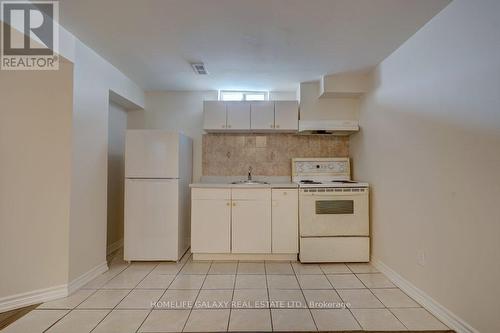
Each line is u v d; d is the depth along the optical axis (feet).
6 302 6.58
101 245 8.88
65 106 7.27
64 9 6.17
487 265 5.04
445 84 6.10
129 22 6.76
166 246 9.91
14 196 6.81
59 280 7.20
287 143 12.30
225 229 10.14
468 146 5.46
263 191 10.15
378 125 9.39
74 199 7.46
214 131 11.98
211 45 8.05
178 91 12.60
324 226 9.98
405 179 7.69
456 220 5.78
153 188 9.89
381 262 9.14
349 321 6.14
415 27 6.94
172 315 6.38
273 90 12.55
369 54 8.61
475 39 5.27
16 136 6.86
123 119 12.18
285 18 6.58
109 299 7.14
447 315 6.01
